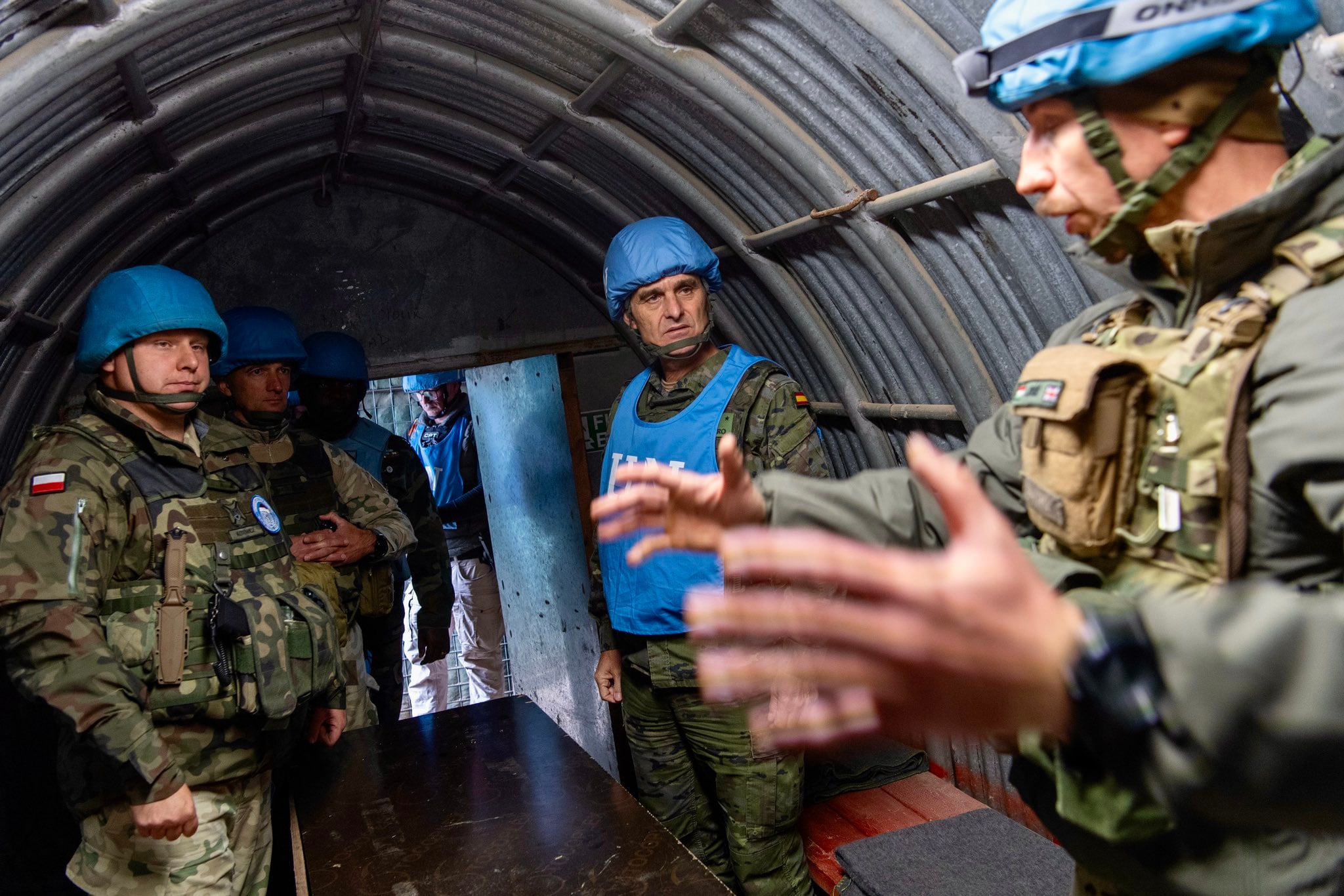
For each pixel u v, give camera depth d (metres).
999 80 0.91
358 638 3.42
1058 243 1.80
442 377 5.70
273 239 3.94
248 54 2.48
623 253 2.60
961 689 0.47
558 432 4.14
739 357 2.60
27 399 3.11
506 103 3.02
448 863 2.01
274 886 3.31
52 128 2.11
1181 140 0.84
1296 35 0.81
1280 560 0.80
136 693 1.93
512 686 5.77
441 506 5.76
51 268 2.68
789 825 2.52
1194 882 0.85
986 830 2.61
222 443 2.39
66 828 3.46
